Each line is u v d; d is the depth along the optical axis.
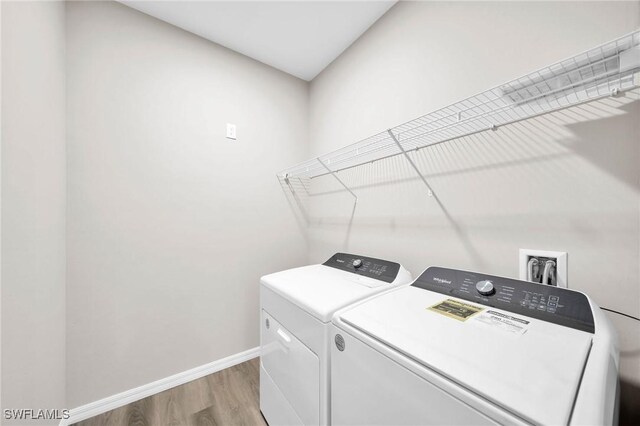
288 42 1.97
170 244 1.77
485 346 0.63
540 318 0.76
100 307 1.53
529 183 1.01
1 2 0.81
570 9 0.92
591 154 0.87
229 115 2.05
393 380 0.66
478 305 0.89
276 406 1.29
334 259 1.80
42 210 1.10
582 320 0.71
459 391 0.52
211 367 1.92
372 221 1.77
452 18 1.29
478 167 1.18
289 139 2.40
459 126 1.13
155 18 1.73
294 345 1.12
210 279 1.94
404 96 1.54
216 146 1.98
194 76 1.88
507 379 0.51
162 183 1.74
